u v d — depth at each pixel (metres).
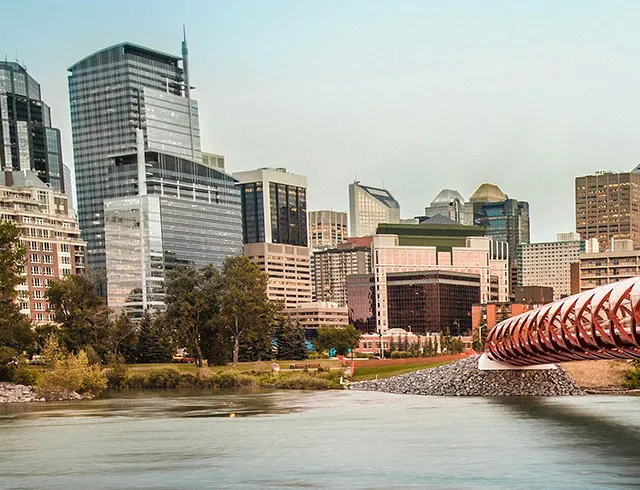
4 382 164.88
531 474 68.69
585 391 146.75
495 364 150.62
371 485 65.38
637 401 131.00
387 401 139.00
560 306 95.81
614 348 82.94
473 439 89.00
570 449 81.12
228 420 112.25
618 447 82.12
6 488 67.75
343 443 88.06
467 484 65.19
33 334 187.50
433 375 160.00
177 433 98.81
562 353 100.62
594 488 63.12
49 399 154.75
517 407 122.75
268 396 156.38
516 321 120.19
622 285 79.81
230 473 71.81
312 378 180.38
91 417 119.19
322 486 65.38
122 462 78.50
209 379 186.50
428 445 85.38
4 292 175.75
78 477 71.56
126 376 189.00
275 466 74.69
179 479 69.69
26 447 89.06
